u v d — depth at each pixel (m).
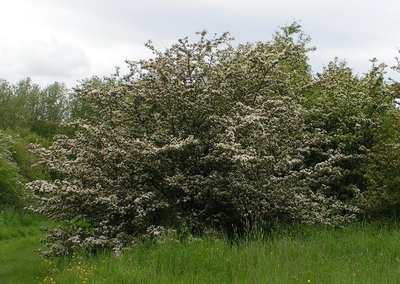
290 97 12.22
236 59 11.75
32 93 56.34
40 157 12.13
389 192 12.16
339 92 14.56
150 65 11.38
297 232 10.38
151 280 7.71
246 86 11.80
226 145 9.80
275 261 8.11
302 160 11.86
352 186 13.33
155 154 10.52
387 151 12.31
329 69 16.08
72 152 11.78
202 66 11.44
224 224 11.23
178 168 11.05
